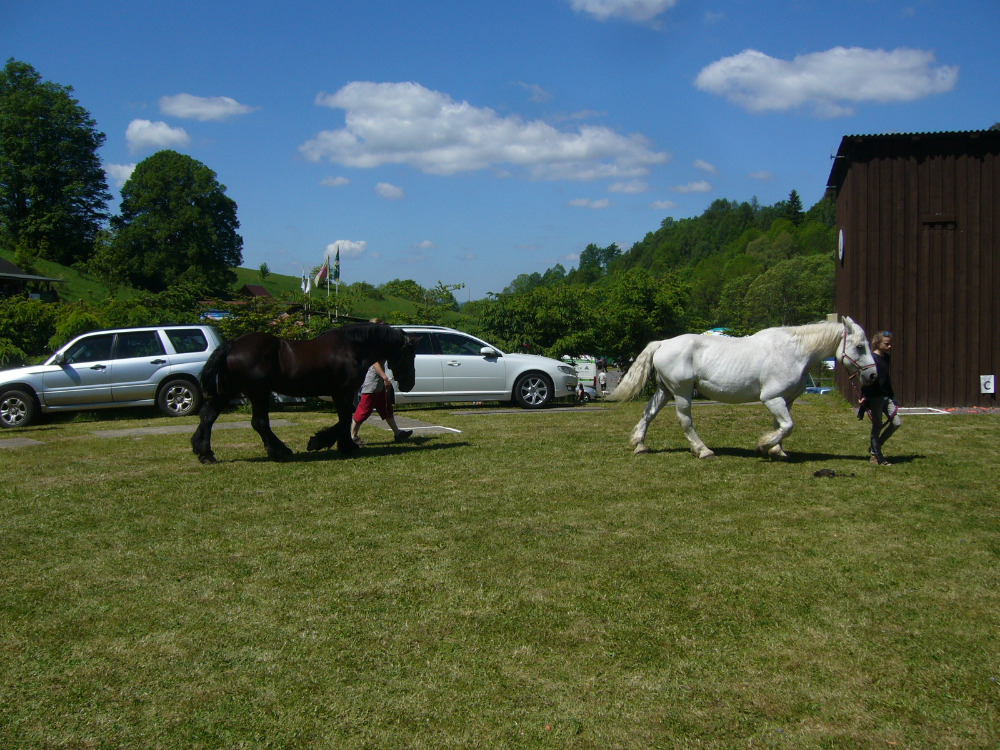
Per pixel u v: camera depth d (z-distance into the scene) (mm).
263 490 7418
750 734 3162
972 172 13992
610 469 8211
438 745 3117
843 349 8227
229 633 4145
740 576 4875
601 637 4047
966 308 14031
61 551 5578
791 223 105188
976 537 5609
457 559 5270
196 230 58656
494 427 11820
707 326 21172
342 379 9078
